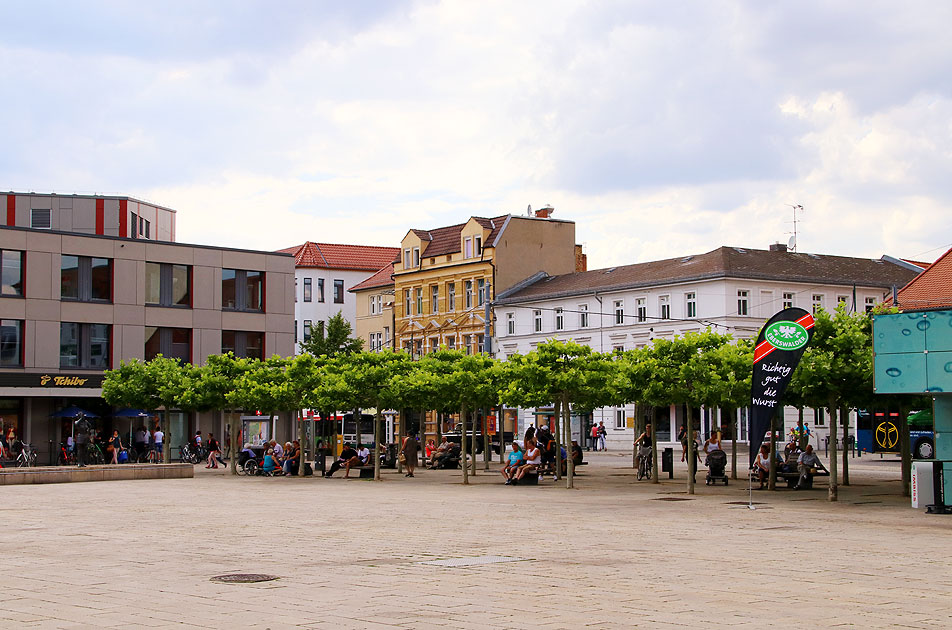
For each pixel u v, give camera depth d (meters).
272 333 65.50
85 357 59.00
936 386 24.56
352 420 71.69
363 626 10.32
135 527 21.53
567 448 35.00
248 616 10.89
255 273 65.31
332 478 42.59
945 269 46.00
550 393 34.78
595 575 14.12
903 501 28.72
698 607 11.49
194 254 62.94
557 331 82.19
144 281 61.03
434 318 91.31
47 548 17.58
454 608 11.38
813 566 15.14
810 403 30.14
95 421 59.31
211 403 46.56
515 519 23.31
